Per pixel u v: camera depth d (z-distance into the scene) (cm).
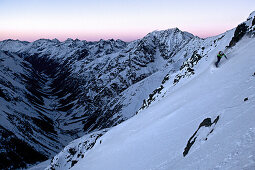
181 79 5722
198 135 1418
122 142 3325
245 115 1098
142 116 4119
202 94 2403
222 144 1002
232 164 787
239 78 1939
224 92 1897
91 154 4541
